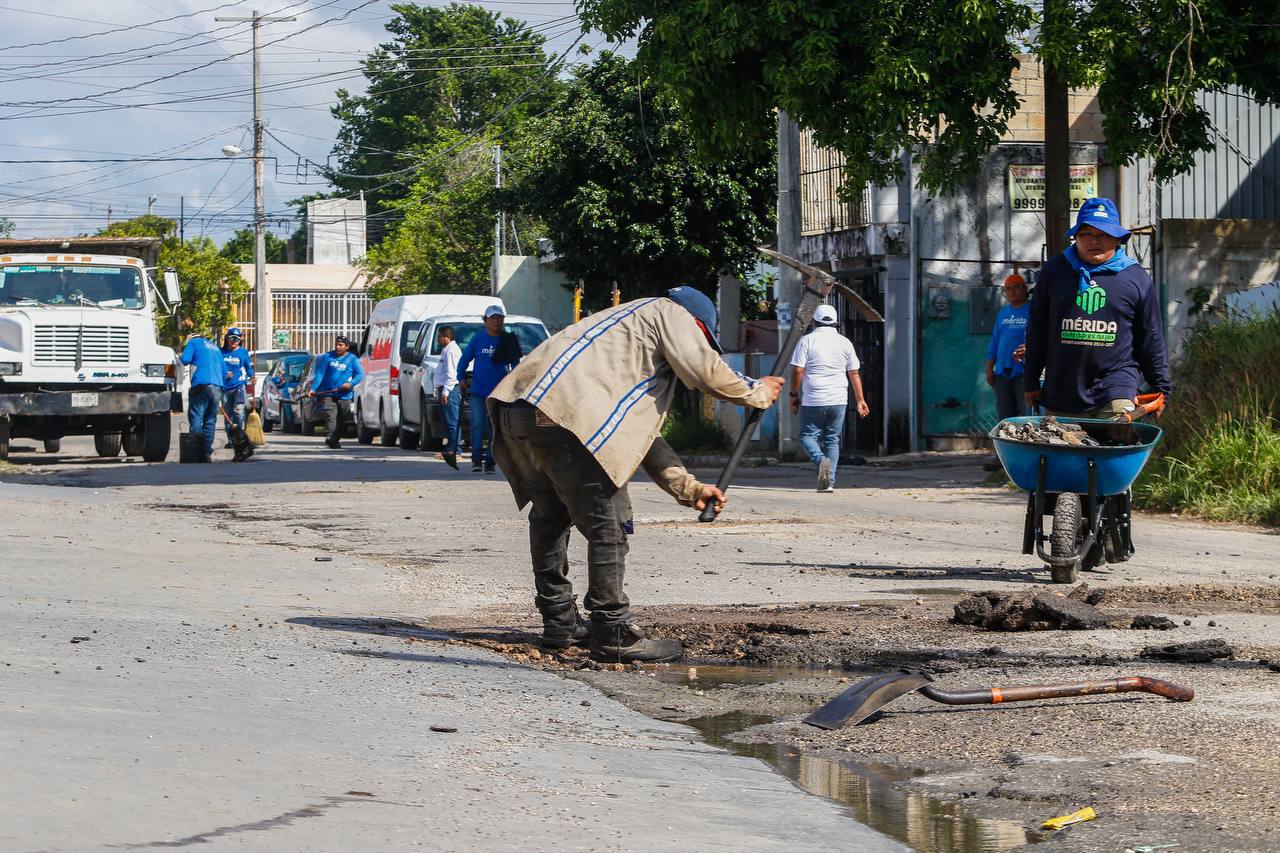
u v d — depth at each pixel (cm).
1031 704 738
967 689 745
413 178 9312
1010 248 3288
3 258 3152
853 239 3359
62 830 425
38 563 1223
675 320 830
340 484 2391
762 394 837
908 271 3269
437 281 7619
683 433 3494
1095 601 1102
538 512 895
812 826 509
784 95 2356
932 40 2309
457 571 1298
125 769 507
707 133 2578
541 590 901
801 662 880
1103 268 1267
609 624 866
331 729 613
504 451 870
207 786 494
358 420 4228
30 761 504
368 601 1096
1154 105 2266
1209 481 1942
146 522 1711
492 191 4978
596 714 705
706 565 1348
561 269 4966
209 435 3084
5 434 3036
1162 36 2208
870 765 616
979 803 551
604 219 4619
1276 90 2312
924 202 3244
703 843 476
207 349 3056
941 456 3141
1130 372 1271
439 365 2872
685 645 929
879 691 695
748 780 579
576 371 823
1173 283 3028
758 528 1694
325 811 476
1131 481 1252
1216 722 688
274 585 1162
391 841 448
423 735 617
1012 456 1252
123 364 3080
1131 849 489
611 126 4609
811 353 2214
